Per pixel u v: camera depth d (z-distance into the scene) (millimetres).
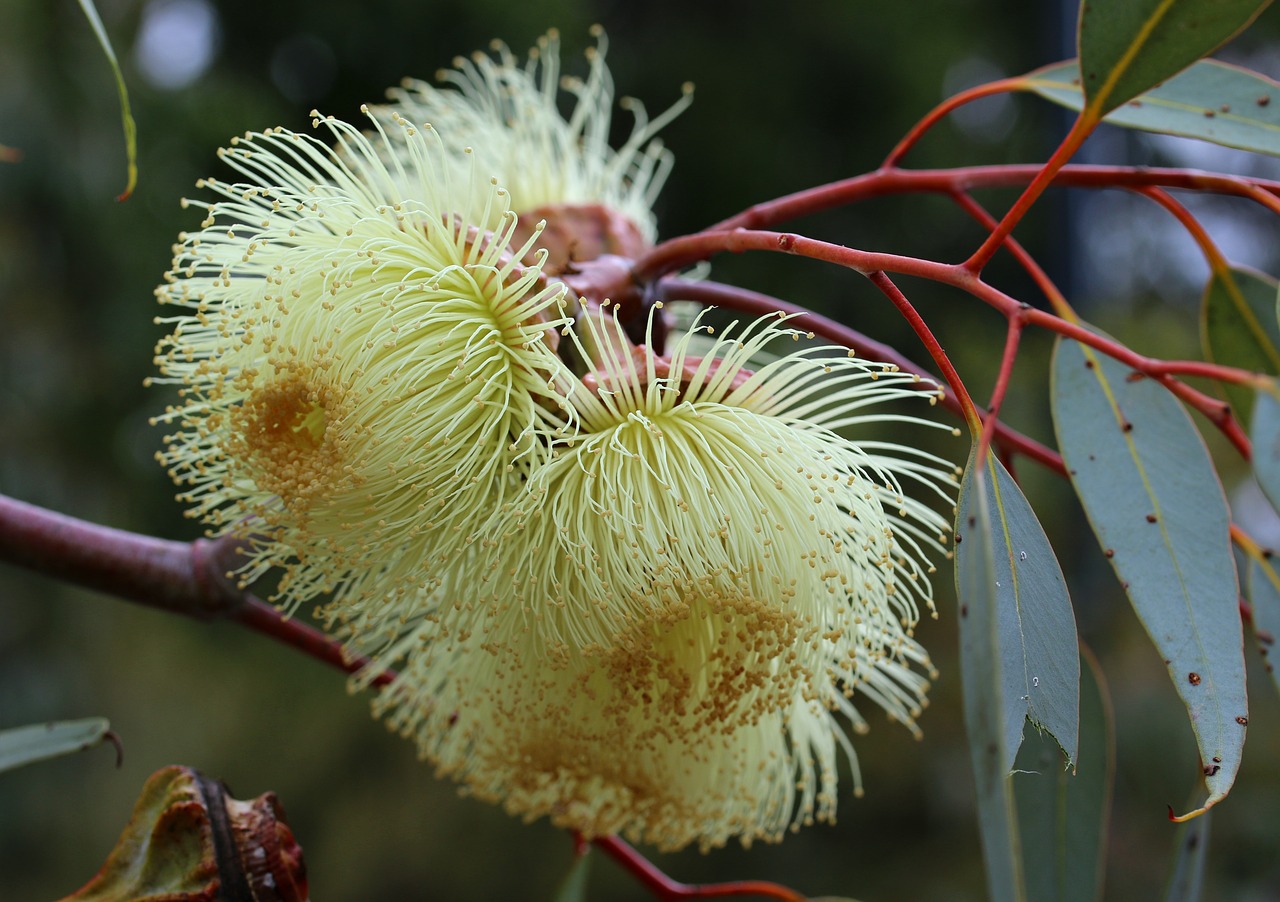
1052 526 1366
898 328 1680
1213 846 1159
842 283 1692
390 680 429
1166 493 400
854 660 397
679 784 419
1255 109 404
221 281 387
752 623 384
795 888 1496
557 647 384
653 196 482
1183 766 1208
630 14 1994
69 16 1106
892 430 1129
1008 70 2145
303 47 1524
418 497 384
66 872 1344
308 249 392
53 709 1203
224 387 387
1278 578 416
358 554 384
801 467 387
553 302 391
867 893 1475
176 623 1500
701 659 394
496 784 428
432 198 405
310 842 1499
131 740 1449
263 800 369
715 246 387
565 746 410
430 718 425
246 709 1538
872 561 399
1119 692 1279
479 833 1525
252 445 380
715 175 1938
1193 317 1612
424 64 1539
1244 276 425
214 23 1483
